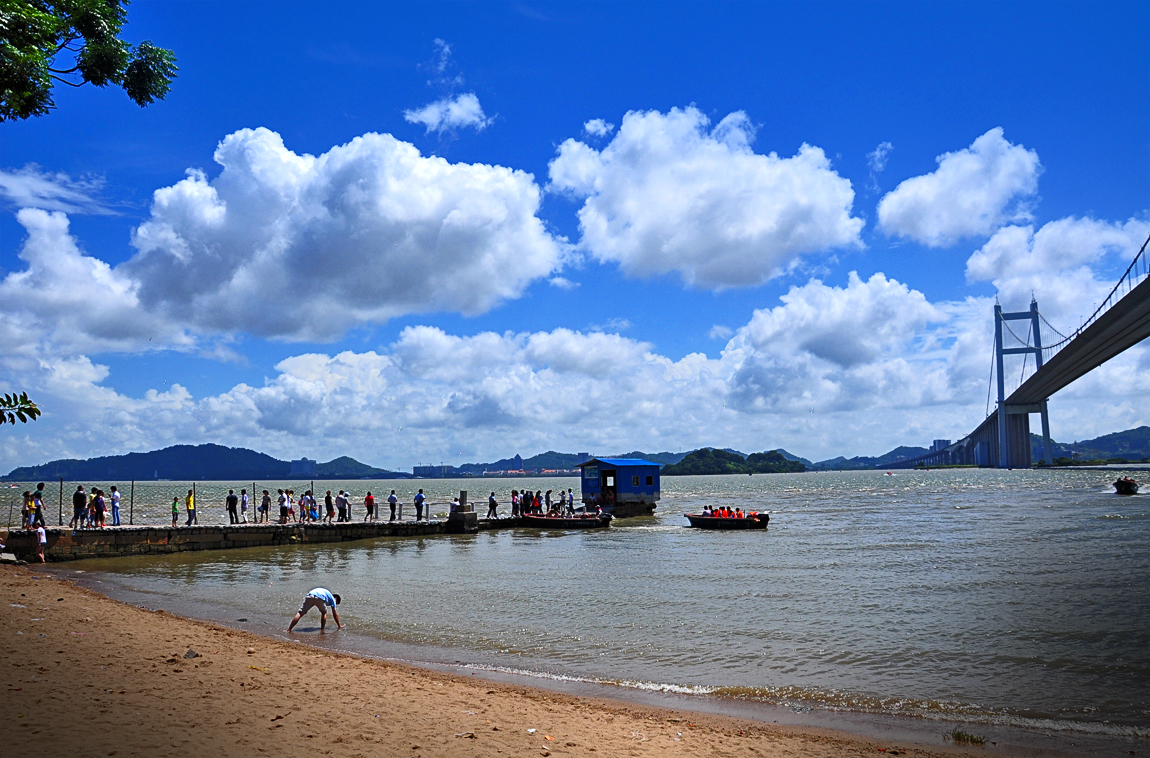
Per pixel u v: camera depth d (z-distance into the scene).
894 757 10.05
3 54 10.09
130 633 14.31
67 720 8.00
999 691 13.44
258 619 19.58
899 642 16.98
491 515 52.28
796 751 10.06
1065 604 21.03
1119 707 12.55
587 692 13.09
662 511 71.38
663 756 9.25
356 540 42.59
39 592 19.47
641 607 21.22
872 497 96.00
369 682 11.81
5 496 106.69
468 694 11.71
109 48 11.59
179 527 36.16
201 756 7.36
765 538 42.62
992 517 55.50
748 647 16.59
